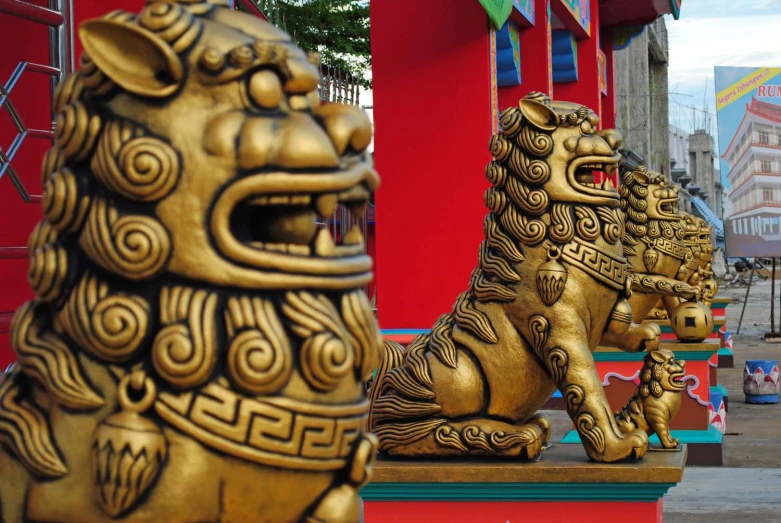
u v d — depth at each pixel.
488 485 2.61
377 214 5.46
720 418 5.82
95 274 1.17
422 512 2.70
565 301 2.61
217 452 1.13
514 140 2.69
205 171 1.13
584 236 2.64
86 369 1.17
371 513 2.72
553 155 2.64
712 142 35.62
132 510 1.13
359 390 1.28
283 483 1.17
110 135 1.15
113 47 1.16
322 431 1.18
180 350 1.11
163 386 1.13
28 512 1.18
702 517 3.99
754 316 17.94
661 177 5.30
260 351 1.13
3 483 1.21
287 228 1.20
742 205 13.88
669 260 5.25
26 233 3.58
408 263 5.40
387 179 5.43
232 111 1.15
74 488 1.16
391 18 5.41
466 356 2.73
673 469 2.50
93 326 1.14
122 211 1.15
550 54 6.91
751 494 4.43
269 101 1.16
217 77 1.15
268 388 1.14
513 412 2.72
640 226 5.27
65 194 1.17
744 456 5.73
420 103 5.38
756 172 13.78
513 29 6.48
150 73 1.16
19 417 1.20
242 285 1.14
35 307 1.24
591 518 2.60
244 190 1.13
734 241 13.98
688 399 5.22
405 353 2.88
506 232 2.70
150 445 1.11
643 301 5.18
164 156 1.13
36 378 1.20
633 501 2.56
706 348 5.13
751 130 14.02
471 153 5.31
